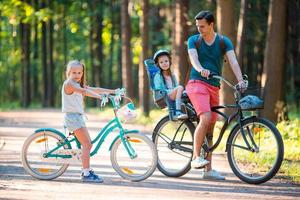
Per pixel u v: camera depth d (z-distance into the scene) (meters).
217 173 13.90
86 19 59.09
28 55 62.69
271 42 24.98
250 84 42.12
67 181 13.39
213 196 11.86
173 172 14.10
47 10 47.44
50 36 63.41
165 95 14.30
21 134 25.02
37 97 69.62
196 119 13.98
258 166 14.94
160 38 56.78
